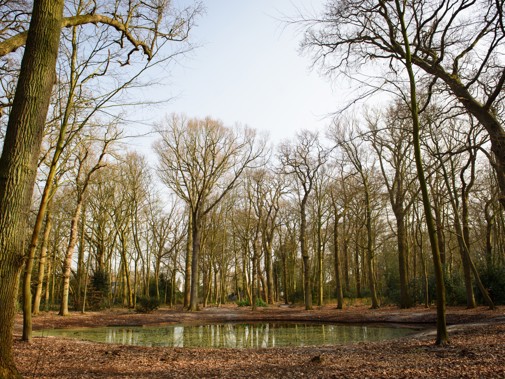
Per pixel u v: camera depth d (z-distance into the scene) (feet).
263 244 145.48
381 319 73.51
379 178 107.14
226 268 182.19
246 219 147.74
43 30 18.89
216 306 144.05
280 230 157.38
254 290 110.63
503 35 33.78
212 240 152.25
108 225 132.77
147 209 143.13
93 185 110.73
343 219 138.00
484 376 20.80
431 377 21.59
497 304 76.28
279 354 34.40
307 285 108.06
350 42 45.78
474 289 80.69
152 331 67.26
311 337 55.01
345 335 56.08
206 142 115.65
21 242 17.39
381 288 137.49
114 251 152.15
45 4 19.15
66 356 33.01
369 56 46.93
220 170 116.37
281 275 179.63
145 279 160.04
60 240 117.80
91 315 88.58
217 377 24.73
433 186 90.58
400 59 42.14
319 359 29.04
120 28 31.27
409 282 101.86
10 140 17.67
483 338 34.27
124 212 133.49
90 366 28.73
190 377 24.90
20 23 36.11
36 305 83.51
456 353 28.27
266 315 92.48
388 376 22.58
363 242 142.31
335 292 152.05
